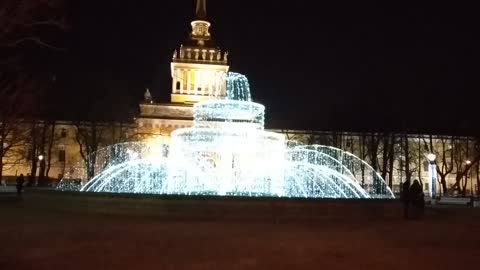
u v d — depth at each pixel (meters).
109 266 13.15
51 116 90.19
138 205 25.84
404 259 14.73
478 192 91.62
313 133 103.62
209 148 41.12
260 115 48.84
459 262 14.37
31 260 13.88
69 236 18.52
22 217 25.30
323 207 25.47
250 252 15.48
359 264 13.88
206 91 108.94
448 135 101.25
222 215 24.88
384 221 25.98
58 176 102.69
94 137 90.69
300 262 14.03
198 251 15.55
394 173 104.19
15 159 95.50
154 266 13.21
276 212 24.95
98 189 41.69
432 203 51.59
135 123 101.50
